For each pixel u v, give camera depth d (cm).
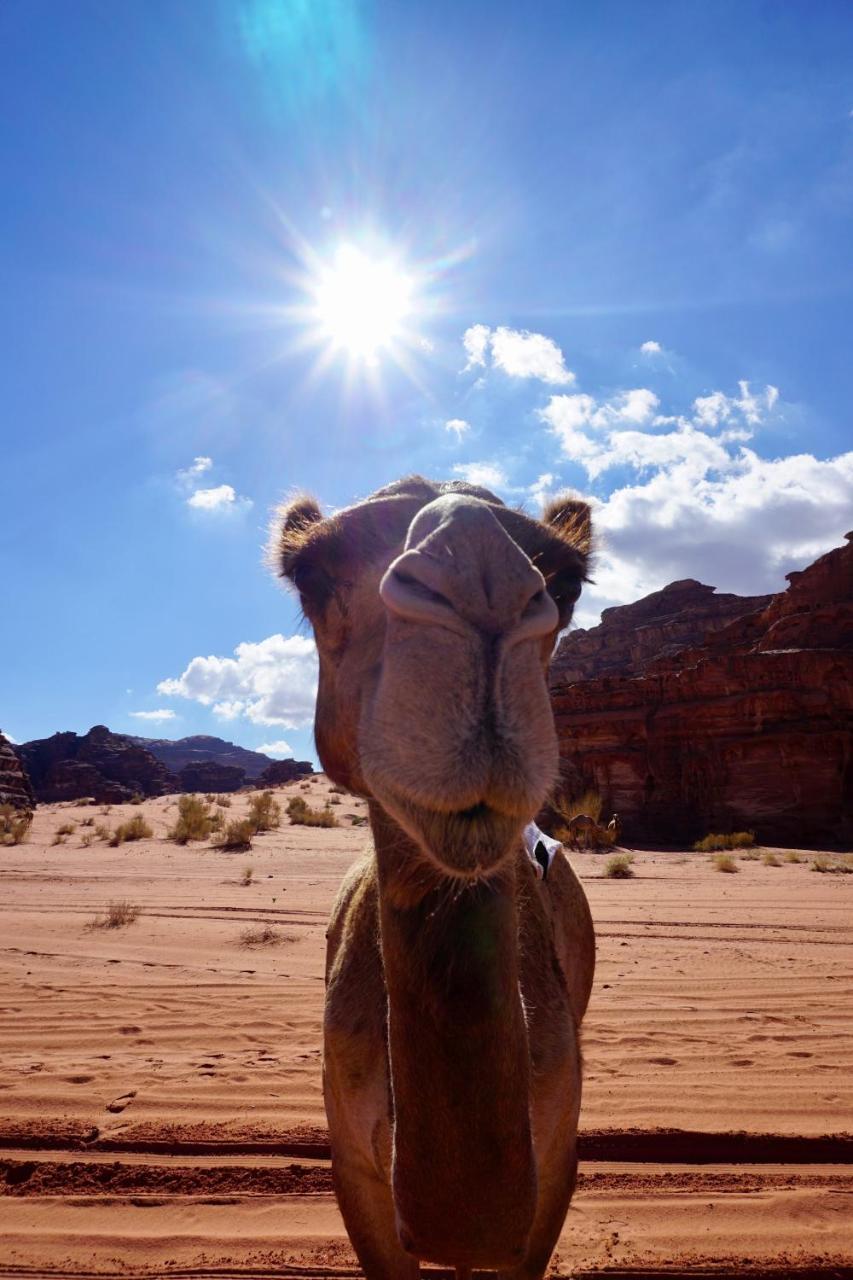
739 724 5253
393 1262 297
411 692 183
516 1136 218
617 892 2125
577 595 279
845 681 5119
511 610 188
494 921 217
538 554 257
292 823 4606
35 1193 530
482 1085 213
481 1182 215
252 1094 676
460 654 183
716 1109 641
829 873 2817
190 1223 496
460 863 181
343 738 245
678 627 13525
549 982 328
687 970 1131
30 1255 464
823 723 5022
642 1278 441
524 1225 221
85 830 4606
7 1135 600
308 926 1480
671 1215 500
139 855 3086
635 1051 785
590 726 5750
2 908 1719
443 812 181
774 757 5075
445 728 178
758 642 6681
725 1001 965
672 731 5466
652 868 2989
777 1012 917
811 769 4953
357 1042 298
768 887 2262
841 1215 500
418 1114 220
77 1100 663
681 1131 595
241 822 3781
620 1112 637
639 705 5744
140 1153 578
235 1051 792
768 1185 536
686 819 5281
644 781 5503
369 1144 286
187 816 3950
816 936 1420
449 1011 214
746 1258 454
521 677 186
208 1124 615
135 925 1489
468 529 192
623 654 14012
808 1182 540
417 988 218
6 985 1041
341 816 5253
